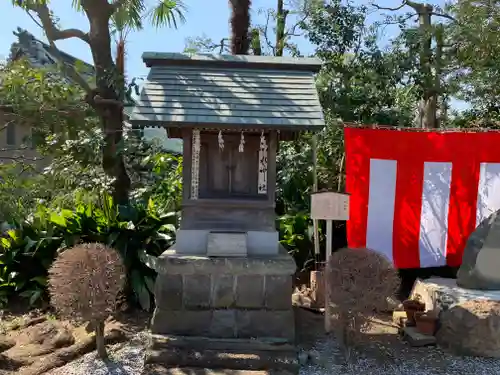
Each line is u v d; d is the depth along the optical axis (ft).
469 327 15.56
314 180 22.61
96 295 13.80
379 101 26.12
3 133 35.68
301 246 24.77
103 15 22.41
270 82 16.55
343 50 25.89
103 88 22.74
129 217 21.03
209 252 15.71
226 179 16.81
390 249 21.04
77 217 21.29
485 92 28.81
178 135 18.34
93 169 23.39
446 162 21.17
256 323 15.48
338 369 14.44
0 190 20.40
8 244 21.03
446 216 21.18
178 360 14.21
